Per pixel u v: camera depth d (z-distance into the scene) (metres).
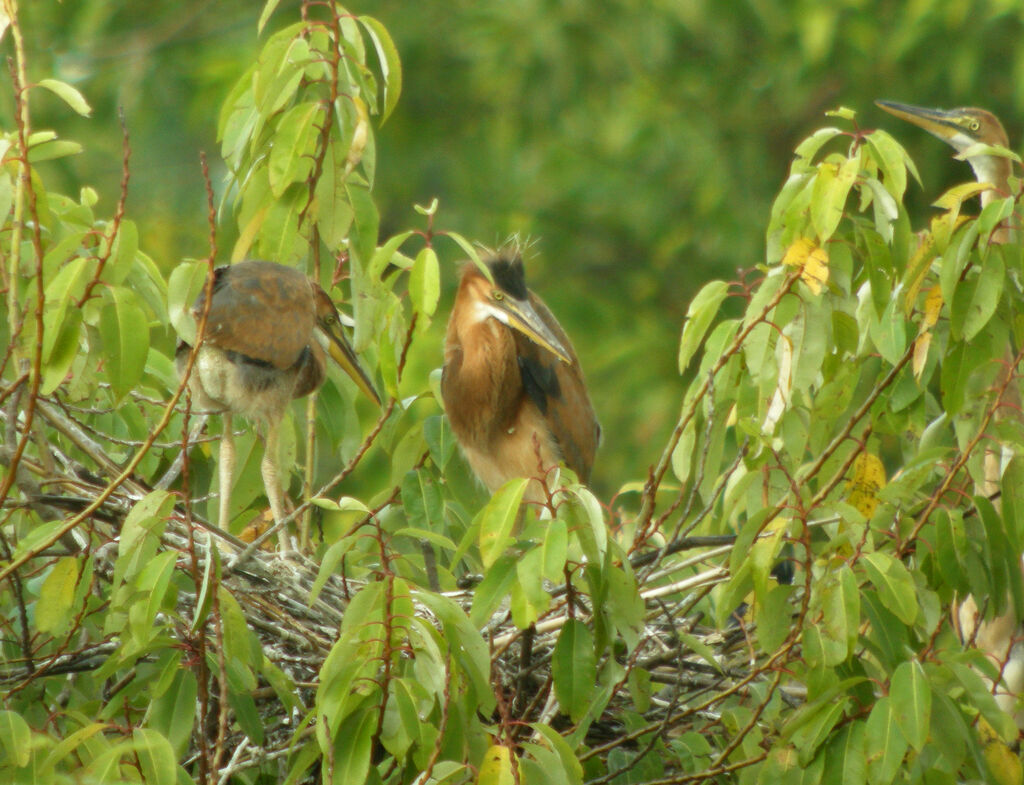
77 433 8.50
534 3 21.55
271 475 9.95
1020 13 19.64
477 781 6.34
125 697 7.38
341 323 10.59
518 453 11.80
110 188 20.73
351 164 8.98
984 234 7.75
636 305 22.12
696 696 8.38
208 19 22.48
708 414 8.58
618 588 7.00
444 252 21.59
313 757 6.78
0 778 6.26
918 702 6.60
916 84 21.11
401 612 6.63
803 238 8.23
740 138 22.25
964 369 7.98
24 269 7.98
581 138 22.64
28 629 7.99
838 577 7.24
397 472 10.28
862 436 8.45
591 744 8.53
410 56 22.45
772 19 21.20
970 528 8.19
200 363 9.66
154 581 6.90
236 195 10.02
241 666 7.38
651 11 21.50
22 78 7.32
